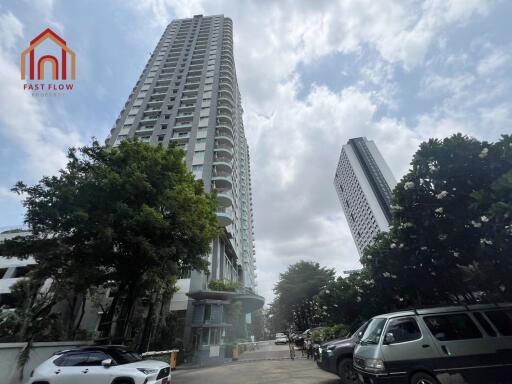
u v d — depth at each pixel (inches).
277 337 1558.8
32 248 463.8
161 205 511.5
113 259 503.8
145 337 639.1
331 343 358.3
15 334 438.0
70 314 806.5
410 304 457.1
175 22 2704.2
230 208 1380.4
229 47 2282.2
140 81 2034.9
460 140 321.7
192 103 1775.3
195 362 738.8
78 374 270.4
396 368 228.4
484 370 220.8
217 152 1499.8
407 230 385.4
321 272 1923.0
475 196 269.9
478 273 287.7
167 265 509.0
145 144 581.6
